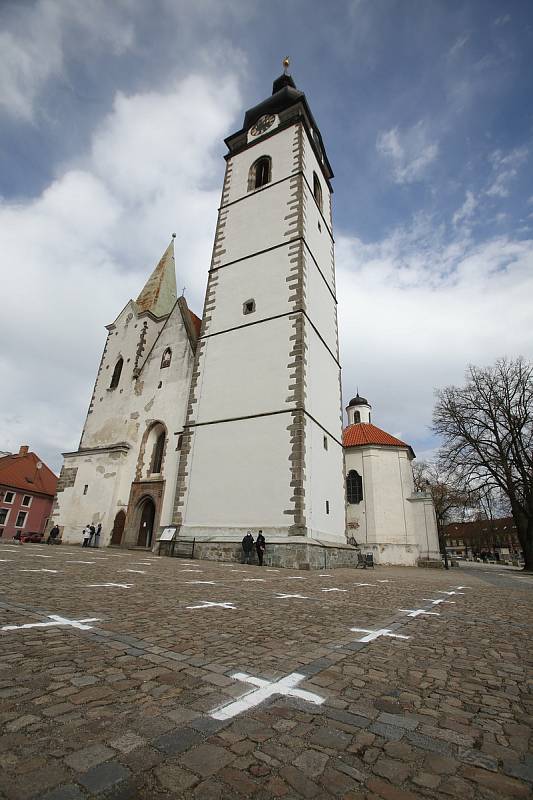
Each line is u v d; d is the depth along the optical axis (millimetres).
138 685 2826
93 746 2047
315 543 16109
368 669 3443
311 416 19141
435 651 4098
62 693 2627
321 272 25062
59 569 9125
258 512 17266
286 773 1919
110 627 4262
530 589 11594
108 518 23766
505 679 3340
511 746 2260
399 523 30547
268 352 20109
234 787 1798
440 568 28188
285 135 26750
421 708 2717
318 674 3252
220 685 2902
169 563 13594
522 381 28250
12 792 1673
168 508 21922
